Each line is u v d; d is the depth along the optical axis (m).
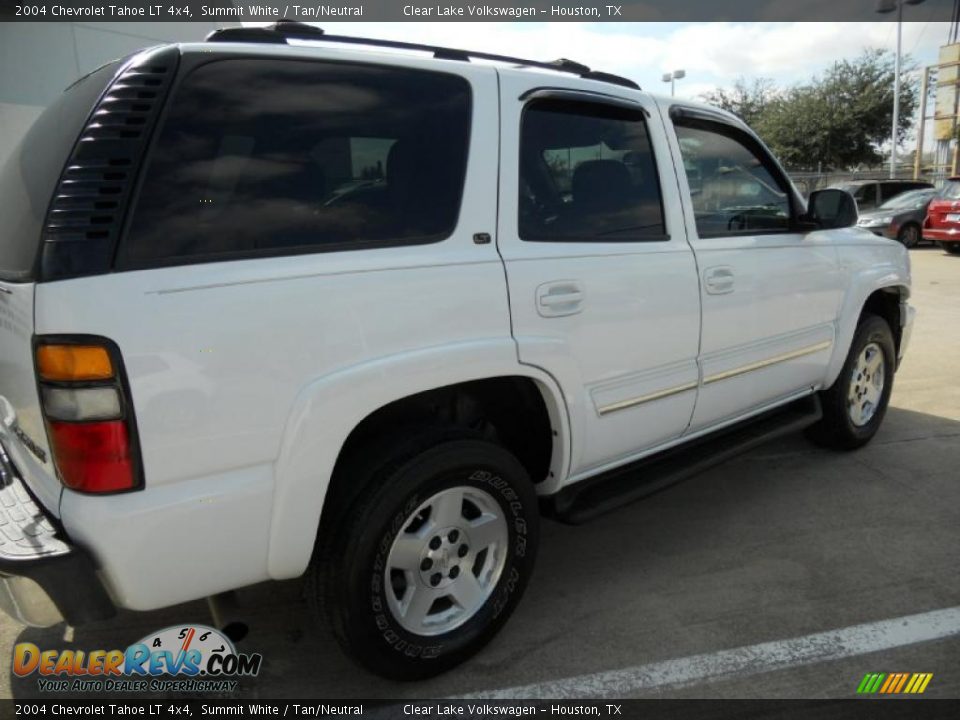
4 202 2.21
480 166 2.40
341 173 2.15
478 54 2.62
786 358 3.66
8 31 9.25
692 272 3.04
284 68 2.08
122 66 1.95
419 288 2.17
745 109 36.53
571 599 2.94
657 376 2.96
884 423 5.10
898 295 4.59
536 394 2.61
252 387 1.88
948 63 32.19
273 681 2.46
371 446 2.26
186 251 1.84
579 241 2.66
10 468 2.21
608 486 2.99
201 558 1.88
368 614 2.18
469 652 2.47
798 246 3.67
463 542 2.42
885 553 3.28
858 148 31.72
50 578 1.73
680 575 3.12
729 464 4.39
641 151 2.98
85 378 1.69
